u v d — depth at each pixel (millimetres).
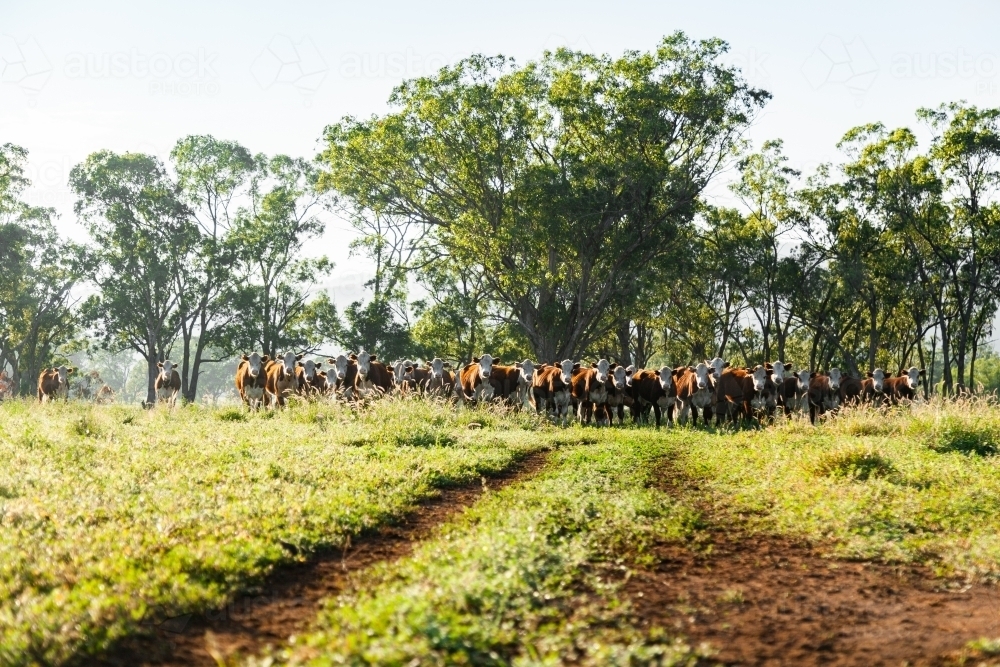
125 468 13656
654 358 89438
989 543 10586
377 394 29156
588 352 66250
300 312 63938
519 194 49188
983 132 50531
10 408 26328
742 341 69125
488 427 23578
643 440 21672
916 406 24188
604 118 48812
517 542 9328
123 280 60250
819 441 19406
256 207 63719
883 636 7625
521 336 53375
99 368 121375
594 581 8656
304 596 8438
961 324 57250
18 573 7984
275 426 21547
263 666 6246
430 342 57688
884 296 57344
